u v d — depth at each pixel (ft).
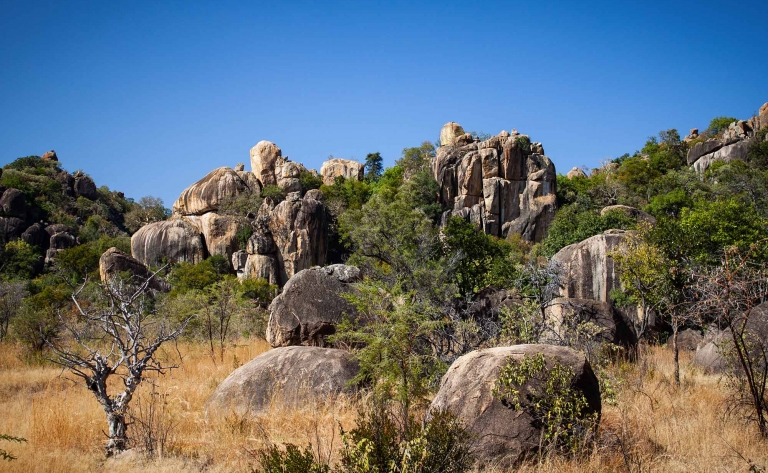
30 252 183.32
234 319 59.36
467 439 18.88
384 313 29.22
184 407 29.58
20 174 261.24
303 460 17.13
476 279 64.34
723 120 261.85
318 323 38.83
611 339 41.24
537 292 42.24
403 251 75.61
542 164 180.04
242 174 192.13
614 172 223.30
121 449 22.84
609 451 19.85
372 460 16.83
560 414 19.45
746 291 24.02
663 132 258.78
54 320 50.06
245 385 29.09
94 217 249.34
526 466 18.83
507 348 21.89
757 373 25.86
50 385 36.81
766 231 64.08
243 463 20.75
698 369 36.60
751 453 20.48
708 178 189.37
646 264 38.91
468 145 189.37
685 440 21.71
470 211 175.73
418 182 182.60
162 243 171.01
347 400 27.48
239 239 171.63
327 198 202.18
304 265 161.99
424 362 30.35
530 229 173.47
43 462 20.93
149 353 25.29
